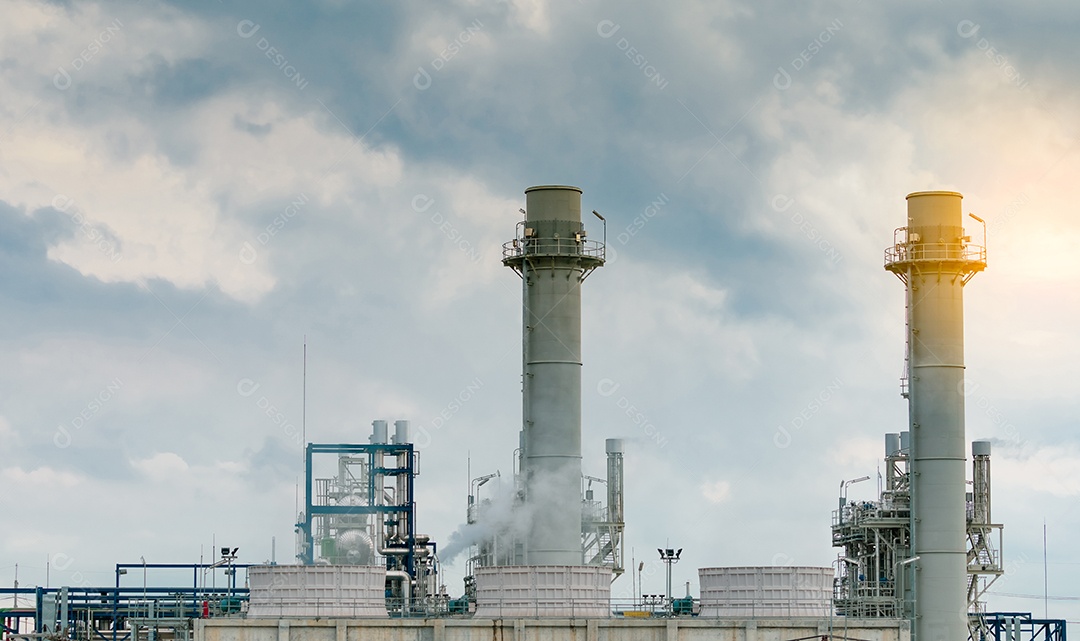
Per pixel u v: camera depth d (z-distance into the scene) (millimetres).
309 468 143750
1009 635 154875
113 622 134000
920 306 143750
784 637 122812
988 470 150500
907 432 151625
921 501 142250
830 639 119438
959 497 141750
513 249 137375
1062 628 157125
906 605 142375
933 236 143500
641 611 129375
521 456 137125
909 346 144125
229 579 135625
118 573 136750
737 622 122312
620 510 145375
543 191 136875
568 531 133000
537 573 123000
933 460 142000
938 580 140750
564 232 136000
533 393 134750
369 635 118812
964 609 140875
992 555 150000
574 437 134375
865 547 151250
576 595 123375
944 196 144250
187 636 118938
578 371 135375
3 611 149250
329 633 118750
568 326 135250
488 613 123500
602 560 144875
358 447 143875
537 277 135625
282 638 118188
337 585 121125
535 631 120562
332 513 142875
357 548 139375
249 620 118438
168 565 136500
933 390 142625
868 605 140750
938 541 141125
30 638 132875
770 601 126625
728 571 127938
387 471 144625
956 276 143500
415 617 124188
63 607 134500
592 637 120562
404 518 144500
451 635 119562
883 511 147750
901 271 144750
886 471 152375
